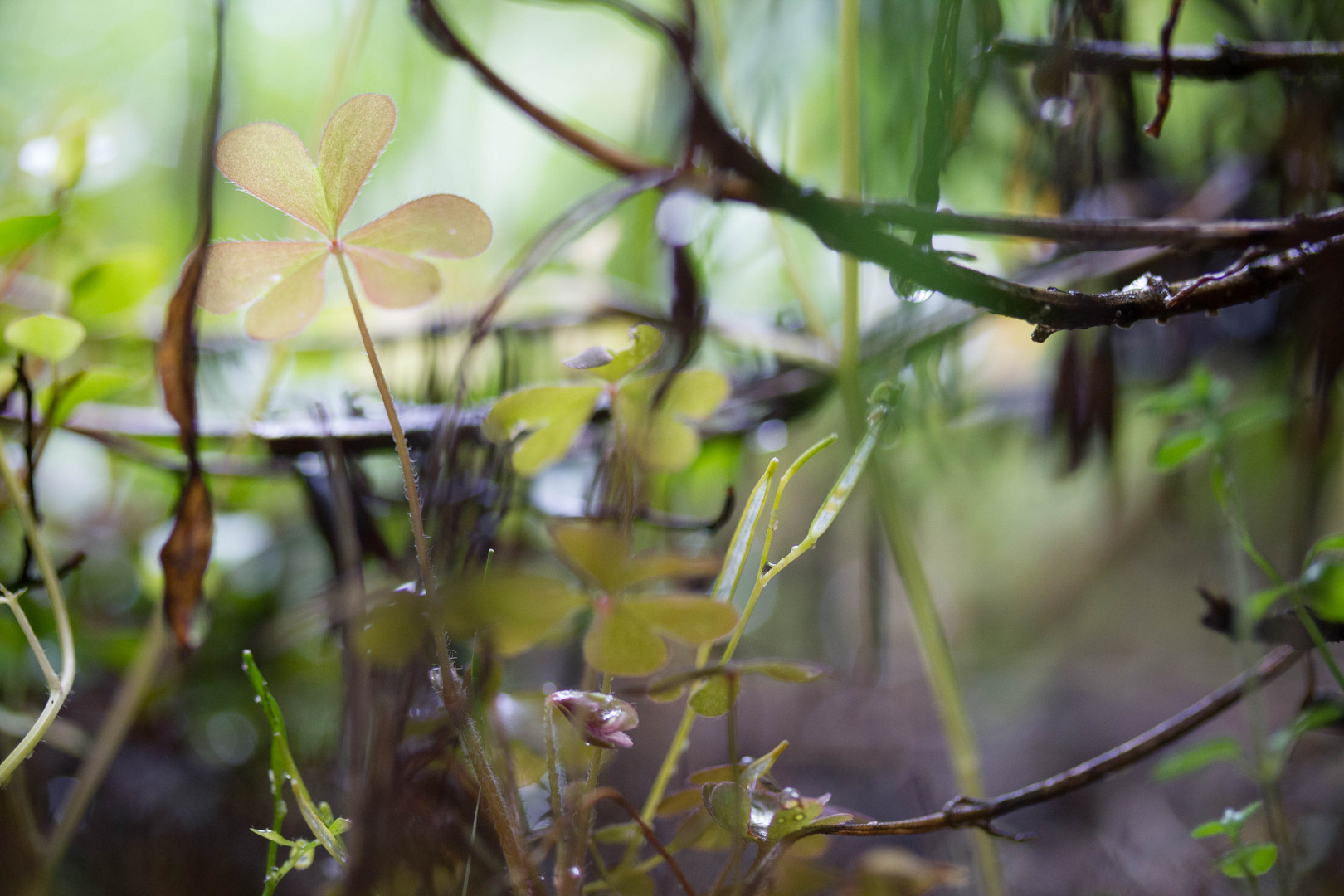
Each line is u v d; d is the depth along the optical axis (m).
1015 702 0.70
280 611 0.38
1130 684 0.72
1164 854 0.36
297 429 0.30
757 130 0.33
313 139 0.33
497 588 0.26
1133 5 0.32
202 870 0.32
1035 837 0.27
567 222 0.30
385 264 0.27
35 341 0.29
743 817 0.26
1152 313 0.27
